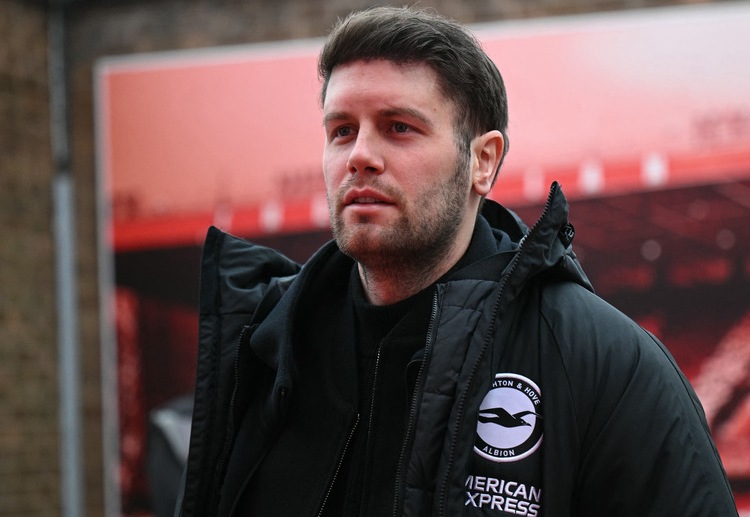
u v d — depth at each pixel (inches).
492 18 460.1
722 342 431.8
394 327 110.7
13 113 497.4
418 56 107.0
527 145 450.0
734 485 425.7
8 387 479.8
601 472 97.8
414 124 106.0
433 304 104.5
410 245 106.4
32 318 489.1
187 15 489.4
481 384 98.8
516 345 103.3
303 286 118.8
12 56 498.9
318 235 467.8
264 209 472.7
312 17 478.0
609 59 446.3
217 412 119.4
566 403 99.1
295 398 116.6
